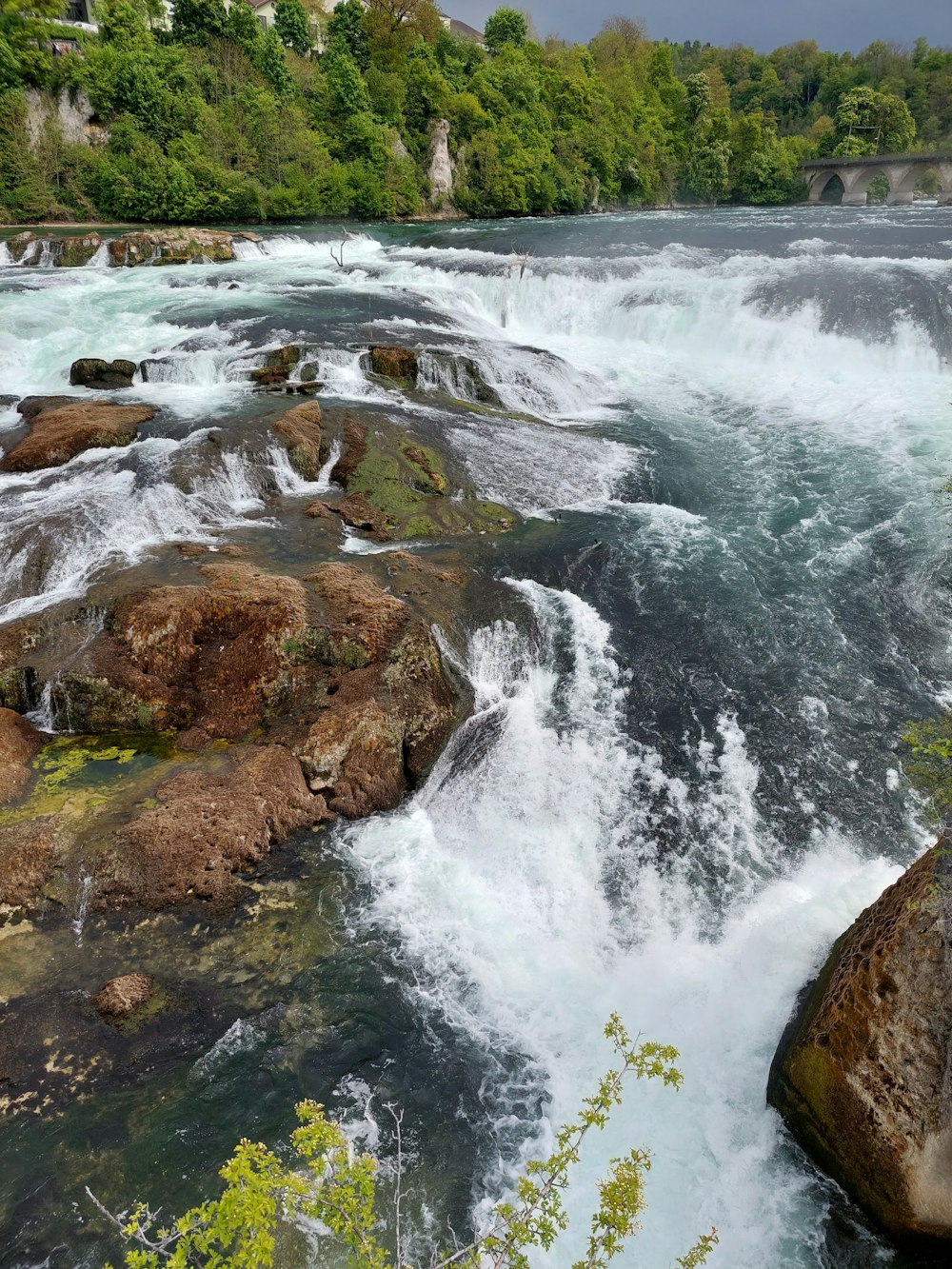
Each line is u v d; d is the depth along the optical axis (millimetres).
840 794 9352
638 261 29516
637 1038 6996
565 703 10719
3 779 8930
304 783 9258
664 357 23938
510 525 14320
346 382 18812
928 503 15023
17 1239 5418
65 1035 6719
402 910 8133
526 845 9023
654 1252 5668
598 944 7992
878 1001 5527
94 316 22703
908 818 9016
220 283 28344
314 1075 6621
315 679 10250
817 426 18734
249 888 8156
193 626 10469
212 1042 6777
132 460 14234
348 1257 5477
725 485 16094
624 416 19594
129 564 11734
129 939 7559
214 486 13906
